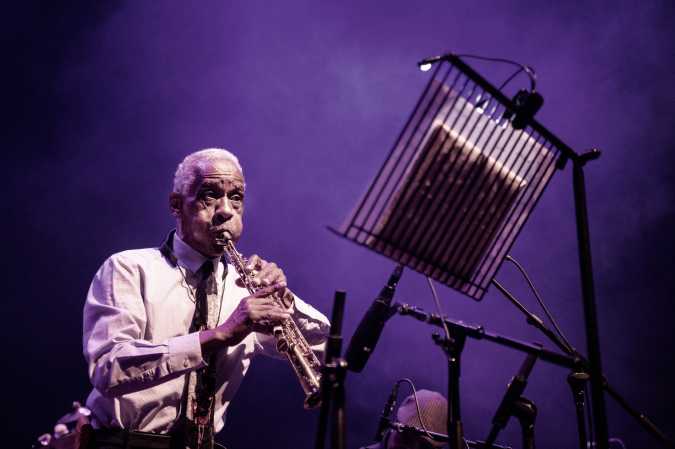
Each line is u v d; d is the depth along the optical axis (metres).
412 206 1.81
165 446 2.49
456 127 1.84
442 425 3.43
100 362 2.39
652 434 2.29
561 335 2.35
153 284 2.65
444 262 1.91
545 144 2.03
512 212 2.00
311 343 2.99
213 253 2.76
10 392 7.75
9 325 7.87
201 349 2.39
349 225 1.76
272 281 2.71
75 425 2.60
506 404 2.18
